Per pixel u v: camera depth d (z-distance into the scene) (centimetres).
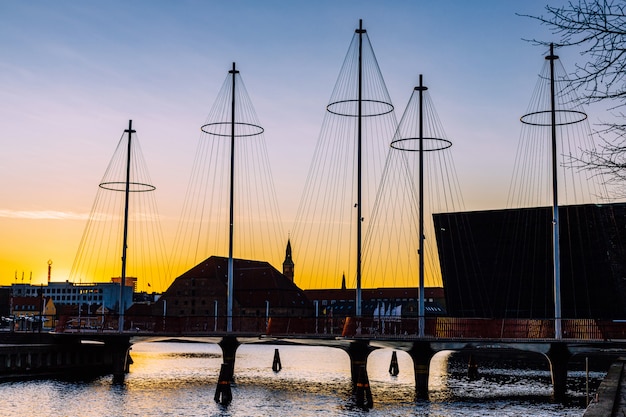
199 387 5897
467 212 10600
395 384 6275
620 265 3038
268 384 6234
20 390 5491
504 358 9631
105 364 7381
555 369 5156
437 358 9694
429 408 4672
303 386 6059
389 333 5741
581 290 9675
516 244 10269
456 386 5978
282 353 12756
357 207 6081
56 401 4950
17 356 6244
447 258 10806
